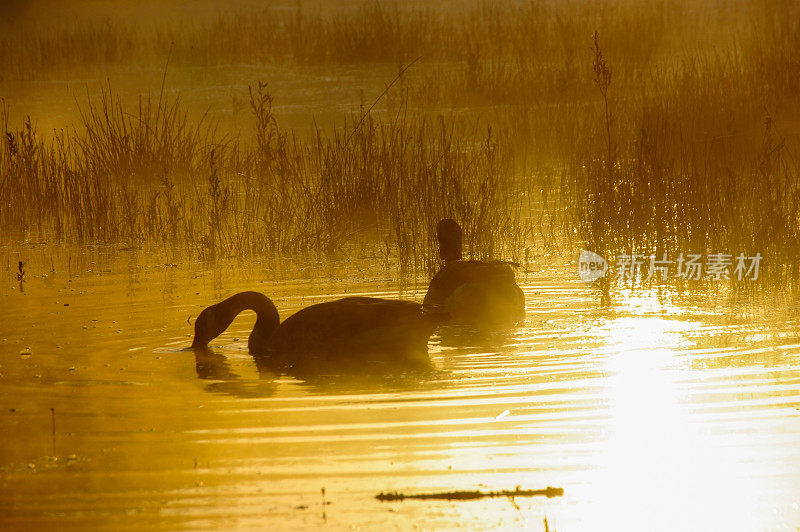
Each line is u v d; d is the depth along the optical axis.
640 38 43.88
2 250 21.39
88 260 20.19
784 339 13.43
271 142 30.80
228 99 39.22
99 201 23.45
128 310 15.79
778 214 18.86
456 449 9.54
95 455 9.49
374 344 13.13
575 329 14.29
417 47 46.53
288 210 22.52
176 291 17.16
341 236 21.42
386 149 25.23
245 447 9.66
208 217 23.52
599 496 8.48
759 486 8.62
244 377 12.38
